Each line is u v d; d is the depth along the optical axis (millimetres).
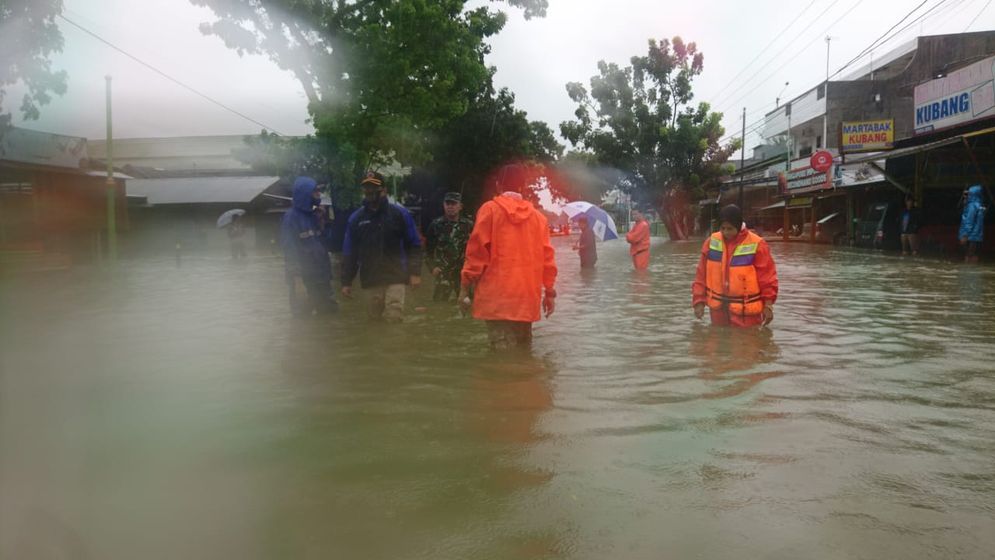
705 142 43156
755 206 47812
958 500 2596
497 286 5527
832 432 3391
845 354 5359
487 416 3709
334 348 5906
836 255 20203
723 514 2479
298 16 19641
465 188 40062
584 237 15812
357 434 3418
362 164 23094
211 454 3139
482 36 23141
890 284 11195
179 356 5617
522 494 2660
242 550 2238
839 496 2633
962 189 20312
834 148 36938
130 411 3883
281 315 8391
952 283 11289
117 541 2303
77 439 3371
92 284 13844
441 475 2861
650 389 4277
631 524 2404
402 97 21188
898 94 30734
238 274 16734
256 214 33344
